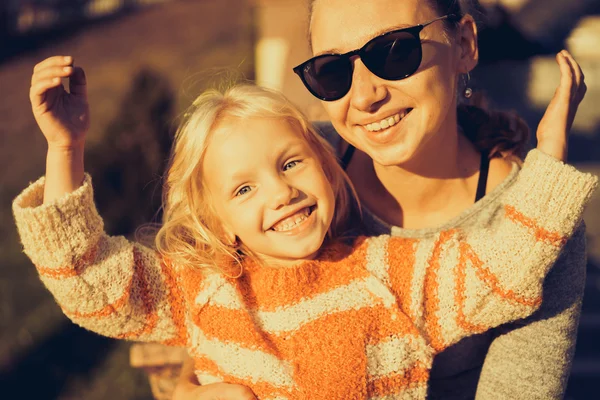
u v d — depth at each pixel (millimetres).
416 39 1649
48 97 1735
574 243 1807
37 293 5574
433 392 1991
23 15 19938
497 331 1874
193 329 1903
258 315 1851
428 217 1959
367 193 2047
